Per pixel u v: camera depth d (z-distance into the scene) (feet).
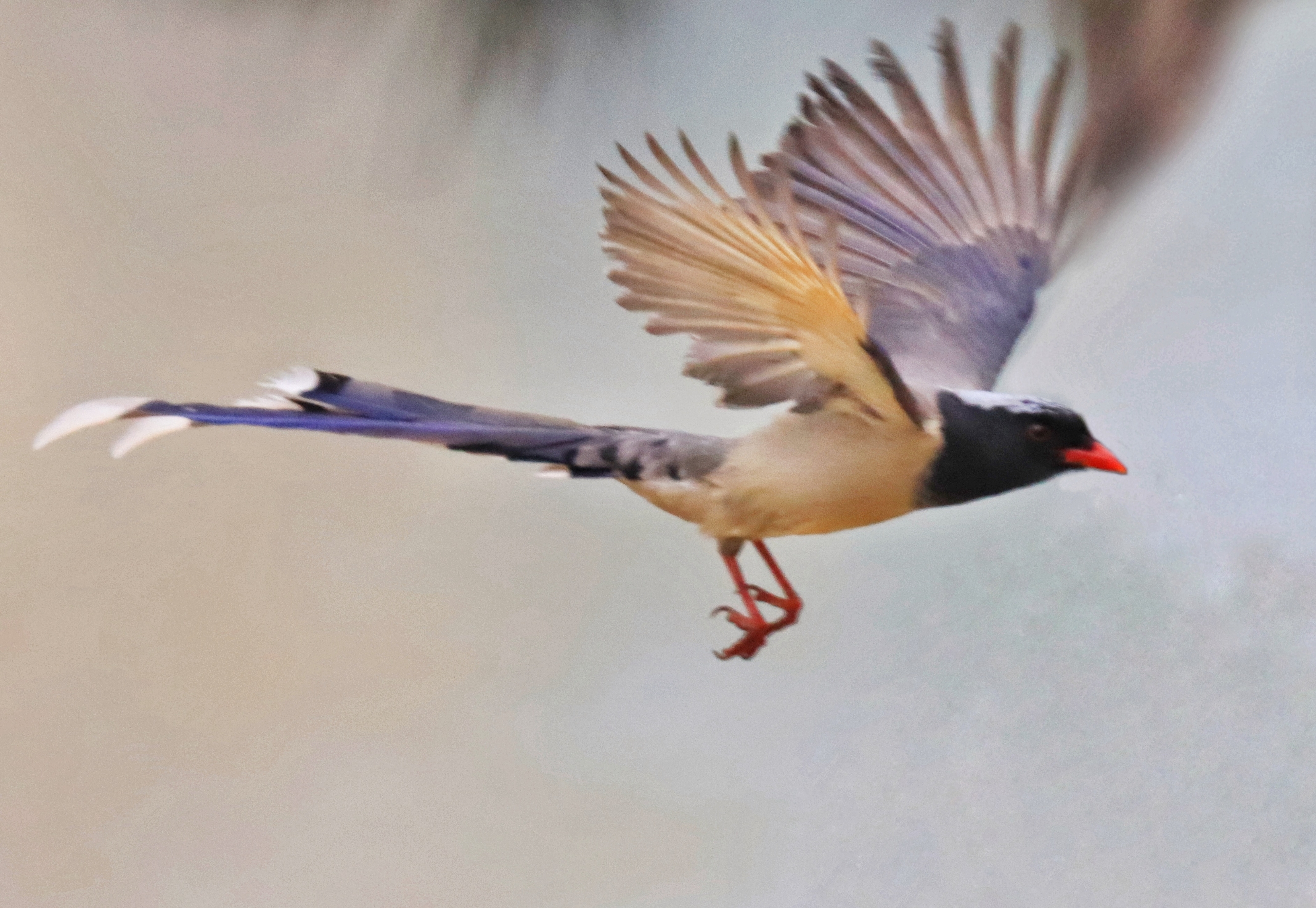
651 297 37.22
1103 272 40.22
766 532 37.60
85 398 47.37
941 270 38.14
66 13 50.34
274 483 46.14
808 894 39.55
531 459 37.55
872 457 37.45
